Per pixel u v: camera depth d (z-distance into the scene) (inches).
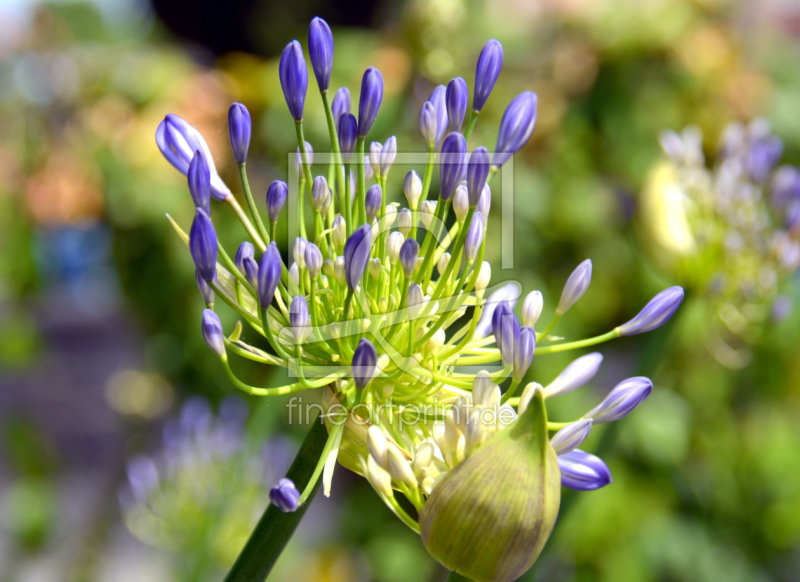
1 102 46.7
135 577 55.7
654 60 43.1
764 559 49.8
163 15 50.7
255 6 48.9
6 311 62.2
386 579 46.2
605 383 46.5
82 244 58.6
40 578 52.4
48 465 54.4
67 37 55.0
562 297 22.0
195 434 33.2
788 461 48.7
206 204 21.2
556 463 20.9
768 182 28.2
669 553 44.4
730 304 28.2
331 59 21.7
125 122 42.7
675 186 28.2
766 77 46.5
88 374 92.6
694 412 46.5
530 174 42.2
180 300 42.5
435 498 21.0
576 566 44.2
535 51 44.3
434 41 38.2
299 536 49.4
